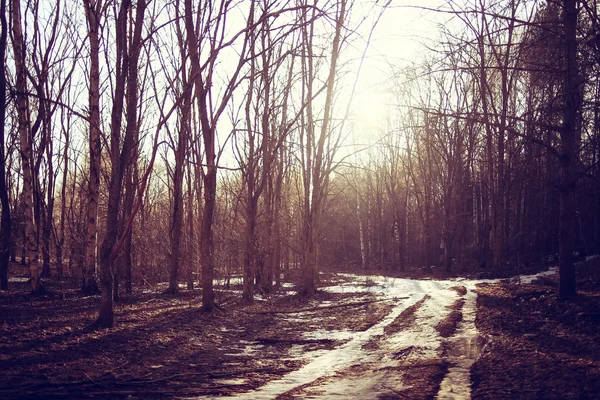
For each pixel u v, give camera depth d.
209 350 12.06
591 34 12.59
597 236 28.88
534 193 30.42
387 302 22.17
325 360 11.13
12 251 40.75
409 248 58.75
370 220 60.09
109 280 13.27
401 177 57.69
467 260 44.31
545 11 14.73
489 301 18.42
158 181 39.19
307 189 25.84
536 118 15.40
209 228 17.47
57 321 13.65
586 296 14.32
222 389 8.37
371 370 9.77
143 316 15.50
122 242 13.08
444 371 9.24
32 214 19.58
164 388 8.39
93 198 19.95
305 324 16.62
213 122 15.89
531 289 19.52
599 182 15.40
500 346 10.81
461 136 40.19
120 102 13.17
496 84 31.47
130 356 10.61
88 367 9.49
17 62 18.88
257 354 11.88
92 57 15.88
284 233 30.81
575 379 7.62
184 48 19.52
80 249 24.17
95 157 18.84
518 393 7.32
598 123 15.37
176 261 23.62
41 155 24.73
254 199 21.42
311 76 24.02
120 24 13.29
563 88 13.84
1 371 8.77
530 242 37.06
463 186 40.94
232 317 17.00
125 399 7.65
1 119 18.39
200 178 26.47
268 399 7.66
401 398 7.53
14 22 18.77
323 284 32.56
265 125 21.61
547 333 11.54
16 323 13.02
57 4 22.72
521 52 14.29
